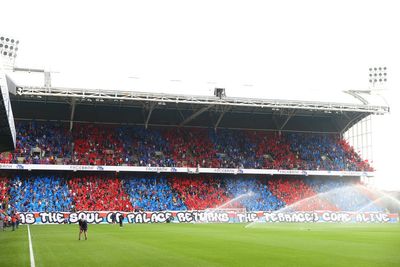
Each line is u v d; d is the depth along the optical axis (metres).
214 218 61.03
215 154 71.44
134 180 65.56
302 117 78.75
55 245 27.70
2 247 26.38
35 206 56.28
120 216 49.22
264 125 78.69
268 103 62.34
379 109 67.25
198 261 20.09
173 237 34.41
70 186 61.19
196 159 69.06
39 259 20.78
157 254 22.92
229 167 68.12
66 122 70.06
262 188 70.19
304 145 77.44
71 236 35.22
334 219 65.00
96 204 58.97
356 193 74.50
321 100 64.94
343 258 21.25
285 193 70.31
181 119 74.31
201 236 35.44
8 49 58.34
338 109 65.75
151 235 36.50
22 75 57.09
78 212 55.72
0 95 26.67
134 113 72.25
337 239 33.00
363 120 77.00
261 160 71.88
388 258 21.27
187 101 59.75
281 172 69.00
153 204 61.94
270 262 19.77
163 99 58.91
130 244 28.45
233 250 24.94
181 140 72.81
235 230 43.28
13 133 38.50
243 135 76.88
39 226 50.12
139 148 68.88
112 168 61.94
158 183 66.19
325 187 73.69
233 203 66.56
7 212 53.31
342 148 78.50
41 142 64.88
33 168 58.66
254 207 66.75
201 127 76.25
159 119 73.81
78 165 60.62
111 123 72.19
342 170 72.50
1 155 60.31
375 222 65.56
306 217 64.06
